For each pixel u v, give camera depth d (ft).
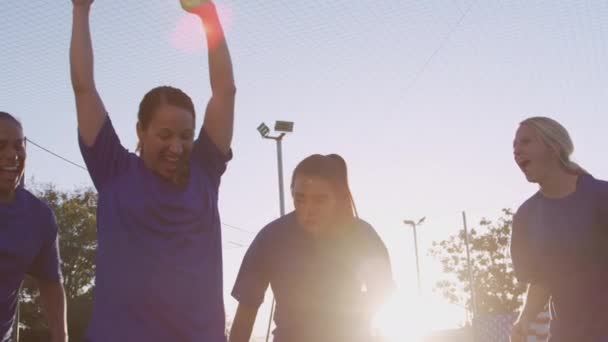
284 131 63.67
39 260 11.76
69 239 142.72
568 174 13.19
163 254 8.36
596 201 12.89
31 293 126.31
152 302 8.21
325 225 11.60
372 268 12.10
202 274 8.60
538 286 13.73
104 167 8.61
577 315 13.03
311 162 11.41
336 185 11.44
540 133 13.15
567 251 12.93
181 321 8.32
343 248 12.09
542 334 38.22
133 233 8.34
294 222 12.21
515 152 13.50
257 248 12.25
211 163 9.41
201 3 9.06
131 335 8.08
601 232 12.91
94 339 8.11
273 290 12.50
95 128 8.57
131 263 8.26
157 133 8.40
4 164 10.89
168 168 8.54
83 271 143.54
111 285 8.24
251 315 12.36
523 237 13.57
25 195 11.40
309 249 12.12
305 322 12.14
